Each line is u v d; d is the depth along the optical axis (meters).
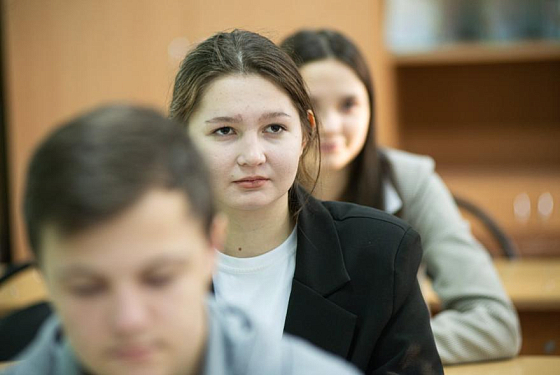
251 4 6.45
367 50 6.39
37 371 1.32
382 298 2.06
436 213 3.36
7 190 6.75
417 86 7.54
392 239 2.11
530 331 3.89
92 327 1.09
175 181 1.11
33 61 6.62
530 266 4.51
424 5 7.00
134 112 1.18
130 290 1.09
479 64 7.41
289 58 2.04
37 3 6.58
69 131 1.12
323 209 2.18
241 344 1.33
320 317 2.06
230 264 2.11
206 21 6.48
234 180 1.96
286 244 2.12
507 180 6.96
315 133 2.15
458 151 7.53
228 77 1.96
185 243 1.12
